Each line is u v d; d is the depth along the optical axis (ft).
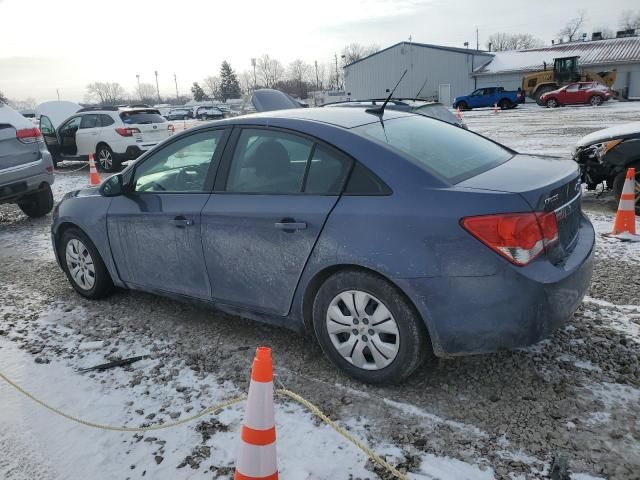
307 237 10.27
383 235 9.43
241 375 11.11
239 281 11.60
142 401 10.41
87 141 48.26
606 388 9.91
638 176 21.67
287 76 383.86
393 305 9.55
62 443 9.36
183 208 12.28
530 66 145.69
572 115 79.41
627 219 19.10
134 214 13.30
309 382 10.66
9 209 31.76
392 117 12.26
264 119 11.62
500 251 8.78
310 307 10.93
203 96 389.19
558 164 11.15
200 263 12.21
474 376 10.50
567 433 8.79
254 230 11.02
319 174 10.49
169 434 9.39
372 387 10.34
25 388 11.09
